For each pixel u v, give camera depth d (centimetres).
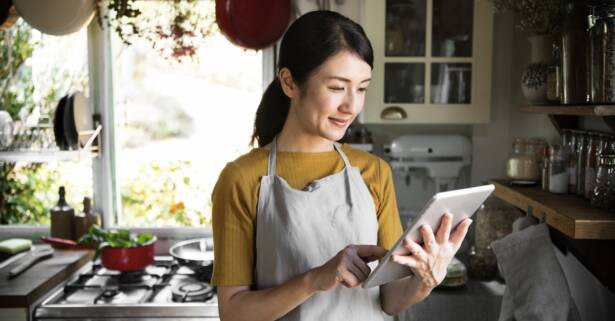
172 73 254
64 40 237
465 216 90
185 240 237
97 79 232
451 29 201
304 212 104
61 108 212
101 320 174
